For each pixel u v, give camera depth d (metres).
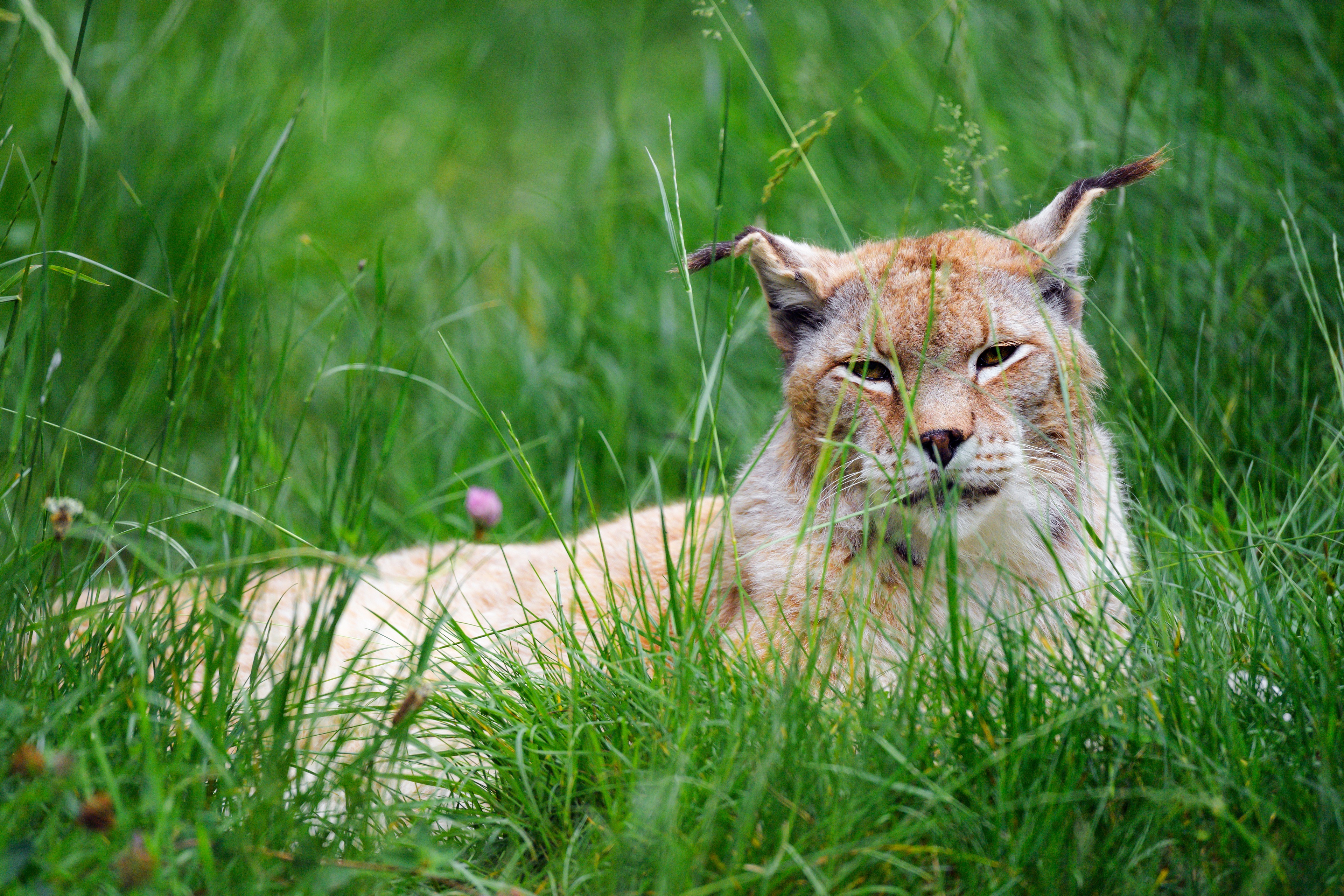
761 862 4.82
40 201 8.22
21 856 4.29
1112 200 9.70
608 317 11.62
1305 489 6.66
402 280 13.48
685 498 9.73
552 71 19.48
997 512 6.76
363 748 6.40
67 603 6.06
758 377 10.73
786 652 6.63
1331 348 7.25
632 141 14.45
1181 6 12.10
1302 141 10.00
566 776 5.53
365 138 16.03
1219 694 5.38
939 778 5.12
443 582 8.00
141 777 4.93
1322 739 5.04
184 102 11.88
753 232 7.45
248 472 6.32
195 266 7.38
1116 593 6.14
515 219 15.02
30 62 11.45
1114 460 7.55
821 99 13.19
